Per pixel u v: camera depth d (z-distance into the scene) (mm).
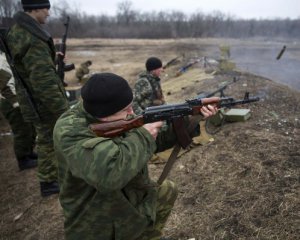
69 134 1690
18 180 4449
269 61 15758
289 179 3180
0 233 3469
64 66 4734
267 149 3773
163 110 1879
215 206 3078
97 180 1590
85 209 1781
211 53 18781
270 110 5141
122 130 1712
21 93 3504
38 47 3266
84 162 1604
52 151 3709
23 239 3330
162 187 2227
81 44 25766
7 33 3396
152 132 1790
